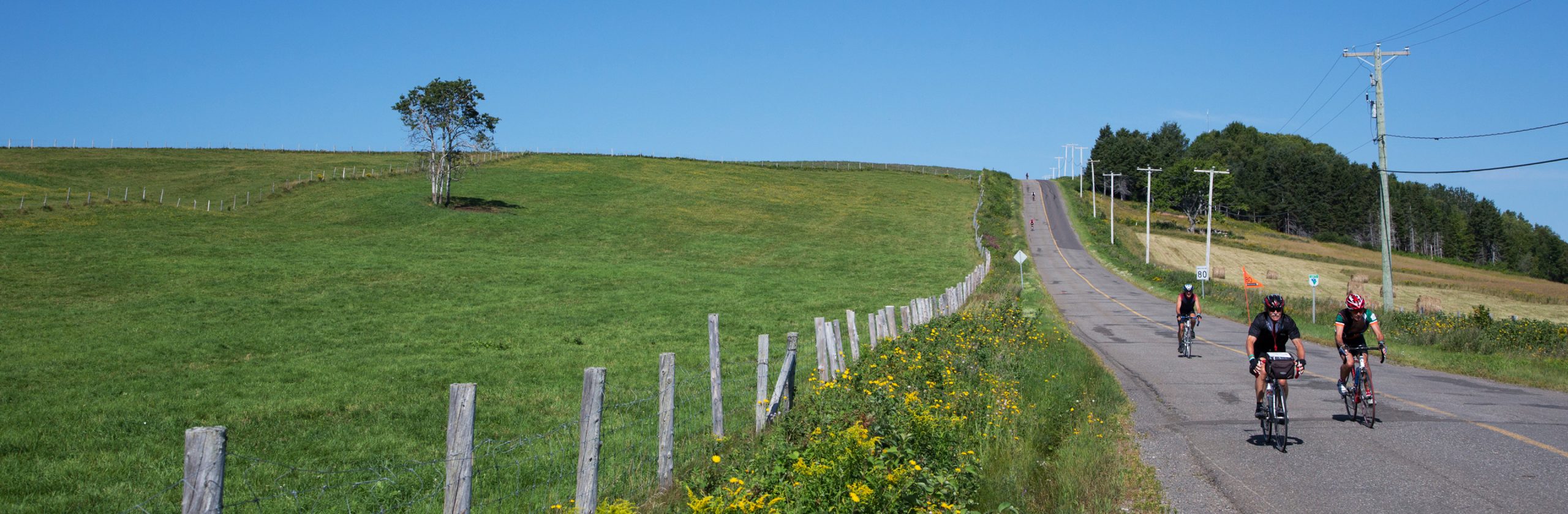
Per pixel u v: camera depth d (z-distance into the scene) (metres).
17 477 10.02
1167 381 15.54
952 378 12.00
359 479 9.88
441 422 13.43
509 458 10.55
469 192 78.19
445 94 67.06
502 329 26.56
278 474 10.08
